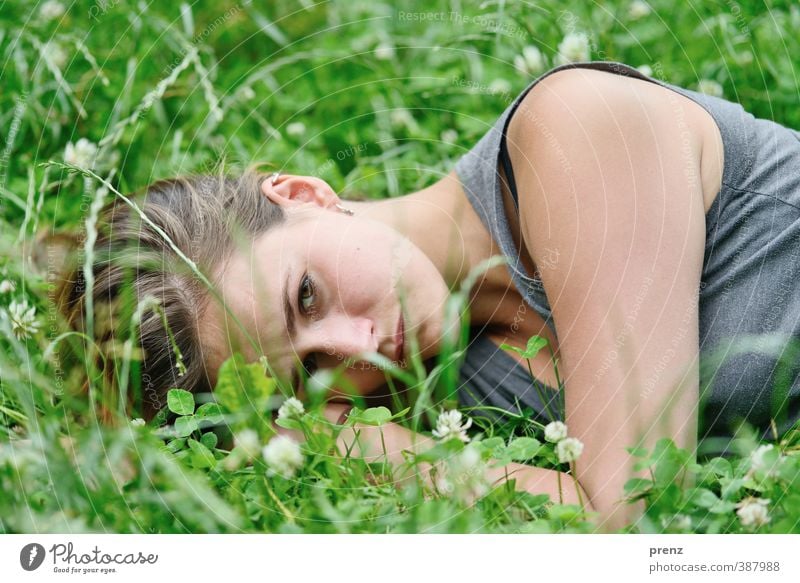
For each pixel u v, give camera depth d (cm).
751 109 277
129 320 176
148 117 268
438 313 177
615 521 148
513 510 147
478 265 188
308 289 173
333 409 181
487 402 188
